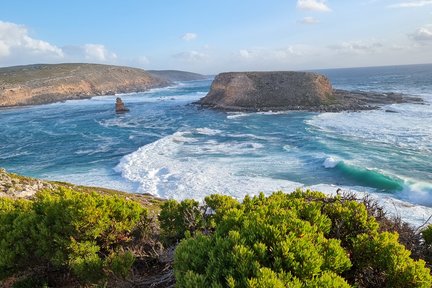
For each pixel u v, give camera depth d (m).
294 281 3.82
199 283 3.97
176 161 32.81
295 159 31.84
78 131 56.38
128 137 48.97
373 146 35.12
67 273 7.48
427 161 29.22
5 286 7.39
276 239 4.59
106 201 8.14
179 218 7.98
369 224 5.70
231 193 23.42
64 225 7.54
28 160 37.50
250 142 40.88
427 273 4.37
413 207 19.41
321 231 5.33
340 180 25.62
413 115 54.31
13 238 7.52
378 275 4.71
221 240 4.71
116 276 6.19
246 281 3.82
